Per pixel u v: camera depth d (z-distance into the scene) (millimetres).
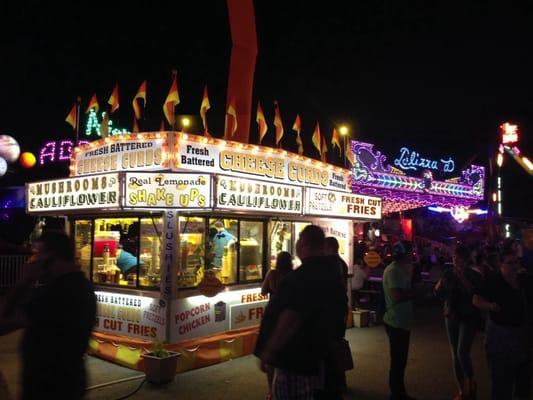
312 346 3322
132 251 7719
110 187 6973
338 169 10719
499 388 4797
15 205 18594
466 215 23703
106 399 5938
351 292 10805
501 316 4758
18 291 3416
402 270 5777
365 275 11648
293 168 9273
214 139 7711
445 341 9398
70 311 3350
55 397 3240
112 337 7656
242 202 7379
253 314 8531
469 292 5684
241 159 8156
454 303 5801
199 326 7523
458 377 5852
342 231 10711
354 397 6086
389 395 6168
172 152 7133
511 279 4793
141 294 7430
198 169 7469
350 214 10047
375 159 18797
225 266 8180
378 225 23062
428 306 14172
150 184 6820
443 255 22422
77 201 7539
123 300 7684
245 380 6773
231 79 10039
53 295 3354
